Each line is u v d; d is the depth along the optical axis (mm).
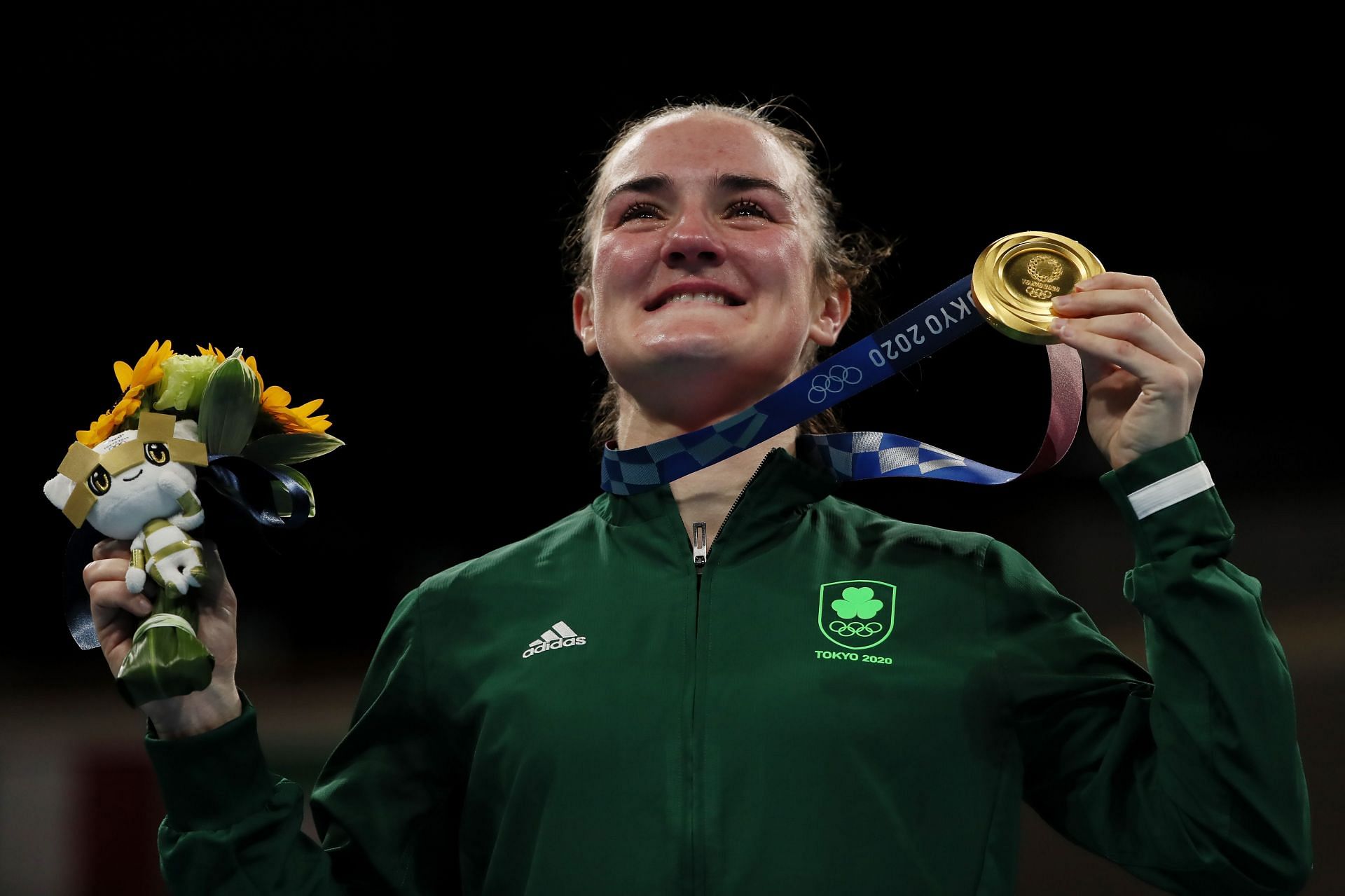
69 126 25797
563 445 28688
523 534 28594
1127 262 25422
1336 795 15109
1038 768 6082
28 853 17734
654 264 6574
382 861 6160
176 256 27641
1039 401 25734
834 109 23938
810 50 23531
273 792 5801
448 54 24672
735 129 6984
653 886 5480
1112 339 5473
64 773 19141
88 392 28453
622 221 6855
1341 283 25578
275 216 27312
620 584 6273
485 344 28391
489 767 5988
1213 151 24453
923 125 24094
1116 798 5676
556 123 25281
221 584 5758
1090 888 14266
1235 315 26062
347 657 27312
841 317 7656
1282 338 26094
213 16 24266
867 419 24797
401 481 28578
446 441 28688
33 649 27797
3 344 27891
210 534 6195
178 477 5574
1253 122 24156
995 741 5844
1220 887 5461
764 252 6586
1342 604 21984
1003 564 6203
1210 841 5332
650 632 6039
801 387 6320
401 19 24250
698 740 5688
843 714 5676
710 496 6555
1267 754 5172
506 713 5980
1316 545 24688
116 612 5629
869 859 5461
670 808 5590
